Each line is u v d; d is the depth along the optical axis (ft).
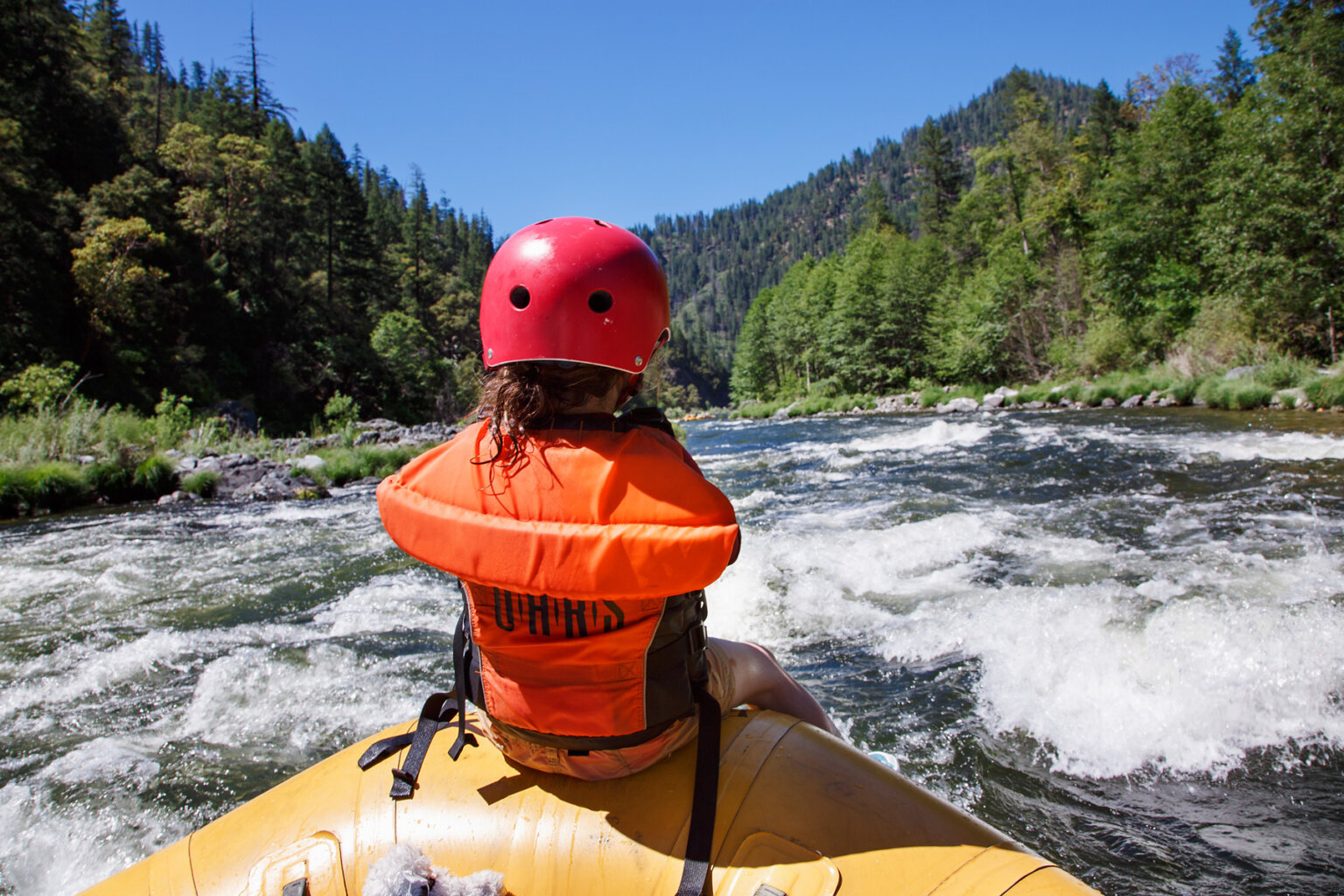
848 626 14.83
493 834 4.08
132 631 17.22
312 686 13.14
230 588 20.94
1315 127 73.56
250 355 159.12
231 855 4.42
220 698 12.81
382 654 14.67
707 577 3.48
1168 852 7.63
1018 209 185.06
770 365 258.16
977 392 124.16
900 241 206.39
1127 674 11.00
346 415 127.44
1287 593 13.84
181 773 10.43
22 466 45.91
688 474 3.75
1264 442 37.29
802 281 251.39
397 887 3.72
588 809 4.02
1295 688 10.11
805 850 3.72
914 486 31.89
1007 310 140.97
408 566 22.85
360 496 45.27
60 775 10.39
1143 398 81.15
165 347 133.49
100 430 60.95
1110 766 9.30
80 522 37.06
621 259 4.09
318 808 4.51
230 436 81.46
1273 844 7.66
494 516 3.82
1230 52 155.33
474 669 4.33
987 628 13.44
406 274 304.71
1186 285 101.24
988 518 23.18
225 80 232.53
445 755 4.58
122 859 8.68
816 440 62.59
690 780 4.06
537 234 4.15
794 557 19.45
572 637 3.81
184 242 152.25
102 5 201.16
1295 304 75.46
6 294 111.04
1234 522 20.84
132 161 157.17
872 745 10.15
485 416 4.23
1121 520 22.04
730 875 3.70
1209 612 11.92
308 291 192.54
